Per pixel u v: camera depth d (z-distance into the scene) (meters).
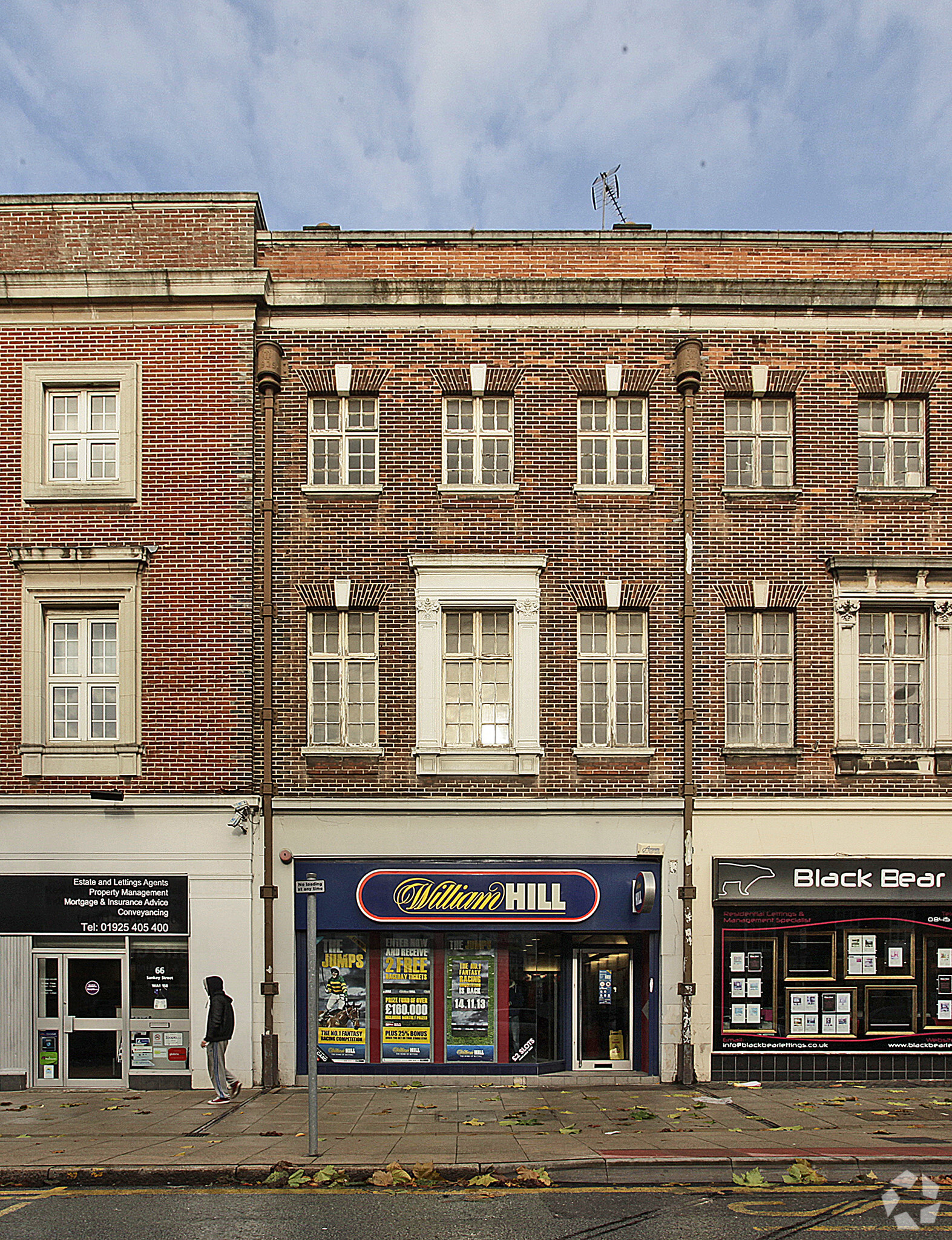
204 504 13.55
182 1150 9.41
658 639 13.61
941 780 13.49
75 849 13.03
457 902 12.94
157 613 13.42
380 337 13.97
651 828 13.24
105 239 13.98
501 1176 8.71
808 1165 8.87
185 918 12.90
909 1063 12.98
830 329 14.05
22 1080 12.68
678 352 13.89
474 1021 13.13
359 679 13.65
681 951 13.02
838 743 13.45
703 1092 12.24
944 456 13.98
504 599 13.59
